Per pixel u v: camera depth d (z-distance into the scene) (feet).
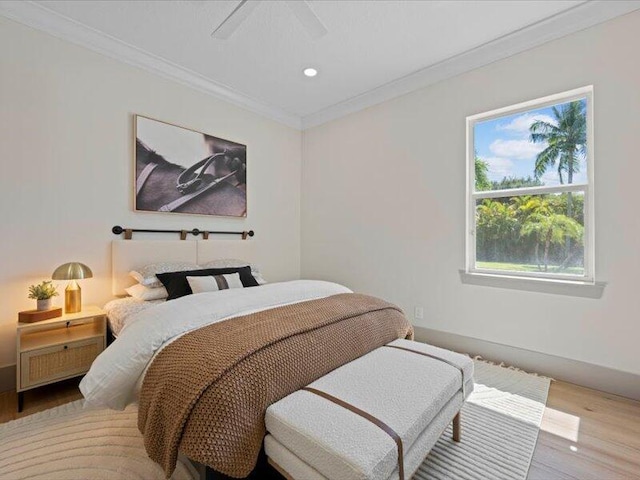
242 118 11.91
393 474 3.34
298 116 13.66
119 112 8.81
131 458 4.89
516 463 4.83
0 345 7.00
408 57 9.18
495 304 8.70
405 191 10.61
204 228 10.82
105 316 7.54
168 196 9.78
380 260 11.32
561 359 7.65
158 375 4.35
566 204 7.82
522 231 8.48
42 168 7.56
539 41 7.90
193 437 3.55
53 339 7.00
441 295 9.76
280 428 3.69
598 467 4.78
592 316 7.25
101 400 4.78
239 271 9.55
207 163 10.78
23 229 7.32
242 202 11.87
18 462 4.78
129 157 9.02
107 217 8.63
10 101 7.12
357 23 7.73
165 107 9.77
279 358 4.33
